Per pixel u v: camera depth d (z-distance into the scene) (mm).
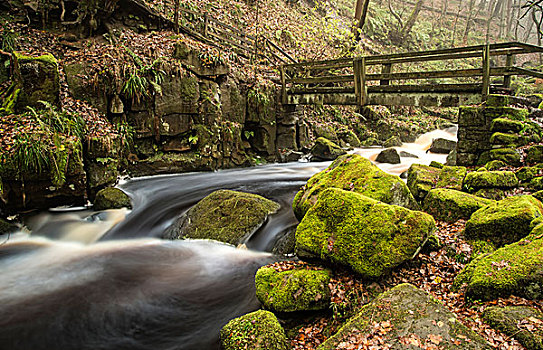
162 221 6938
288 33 17781
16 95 6922
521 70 7707
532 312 2793
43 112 7012
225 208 6461
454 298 3502
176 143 10086
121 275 4941
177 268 5156
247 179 10109
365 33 24797
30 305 4199
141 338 3744
